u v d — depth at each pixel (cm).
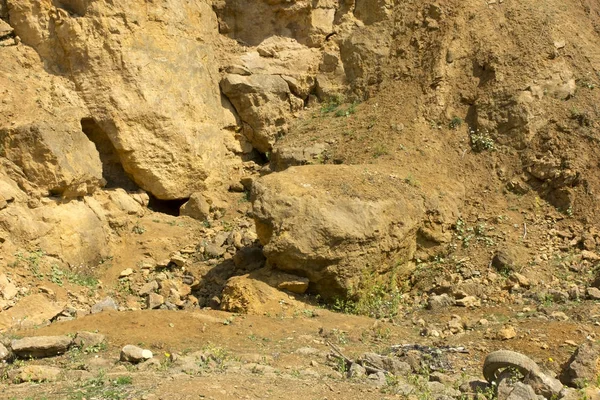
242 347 873
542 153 1341
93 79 1359
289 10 1652
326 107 1605
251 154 1591
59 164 1219
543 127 1373
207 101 1511
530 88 1407
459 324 1006
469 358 885
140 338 880
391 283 1155
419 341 951
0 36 1359
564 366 814
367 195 1142
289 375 746
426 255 1216
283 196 1111
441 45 1520
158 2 1455
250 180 1491
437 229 1221
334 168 1219
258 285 1068
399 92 1512
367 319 1037
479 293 1112
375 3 1655
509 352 726
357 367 780
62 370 766
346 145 1438
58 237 1189
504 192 1321
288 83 1616
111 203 1321
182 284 1202
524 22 1529
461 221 1261
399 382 744
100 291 1166
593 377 767
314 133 1514
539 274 1145
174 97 1434
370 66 1599
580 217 1243
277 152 1491
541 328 955
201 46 1544
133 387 667
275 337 928
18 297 1040
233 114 1580
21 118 1252
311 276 1088
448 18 1564
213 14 1644
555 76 1428
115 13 1390
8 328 960
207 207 1422
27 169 1208
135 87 1377
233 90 1569
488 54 1480
